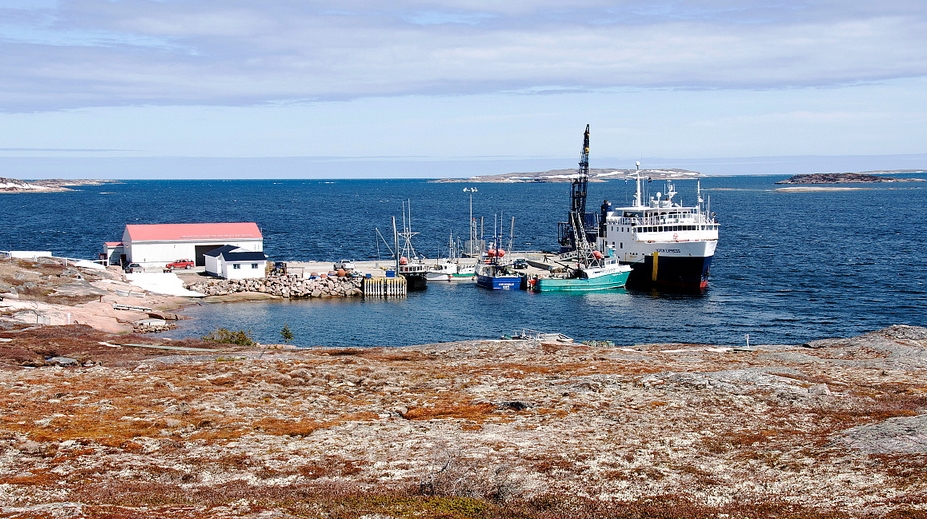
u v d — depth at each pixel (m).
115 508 33.12
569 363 72.75
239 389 58.28
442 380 64.19
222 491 36.53
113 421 48.31
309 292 136.00
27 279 116.88
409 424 49.66
